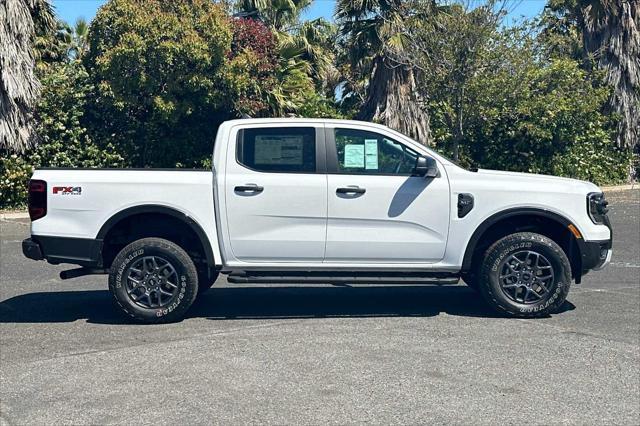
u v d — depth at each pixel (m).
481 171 8.03
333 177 7.68
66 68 20.59
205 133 20.91
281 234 7.64
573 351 6.60
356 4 21.45
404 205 7.67
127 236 7.96
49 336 7.26
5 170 19.12
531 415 5.14
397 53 20.86
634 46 23.80
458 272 7.85
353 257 7.71
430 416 5.12
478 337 7.05
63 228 7.62
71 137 19.81
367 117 22.56
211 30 19.42
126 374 6.04
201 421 5.05
